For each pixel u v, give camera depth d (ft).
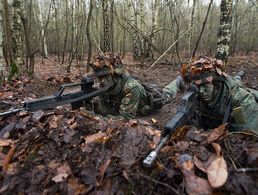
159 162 7.61
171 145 8.10
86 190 7.50
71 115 10.64
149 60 44.21
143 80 25.11
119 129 9.28
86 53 64.08
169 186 7.10
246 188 6.70
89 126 9.71
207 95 10.20
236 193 6.70
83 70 34.06
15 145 9.26
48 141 9.25
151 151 7.36
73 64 42.50
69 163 8.30
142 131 8.89
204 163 7.33
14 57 25.58
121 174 7.69
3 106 13.10
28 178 8.04
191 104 9.39
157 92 15.21
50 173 8.06
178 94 17.83
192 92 9.66
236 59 52.85
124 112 13.38
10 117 10.84
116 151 8.30
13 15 24.86
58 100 11.46
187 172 7.13
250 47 75.20
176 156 7.66
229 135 8.29
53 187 7.72
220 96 10.43
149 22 78.89
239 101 10.14
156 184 7.29
